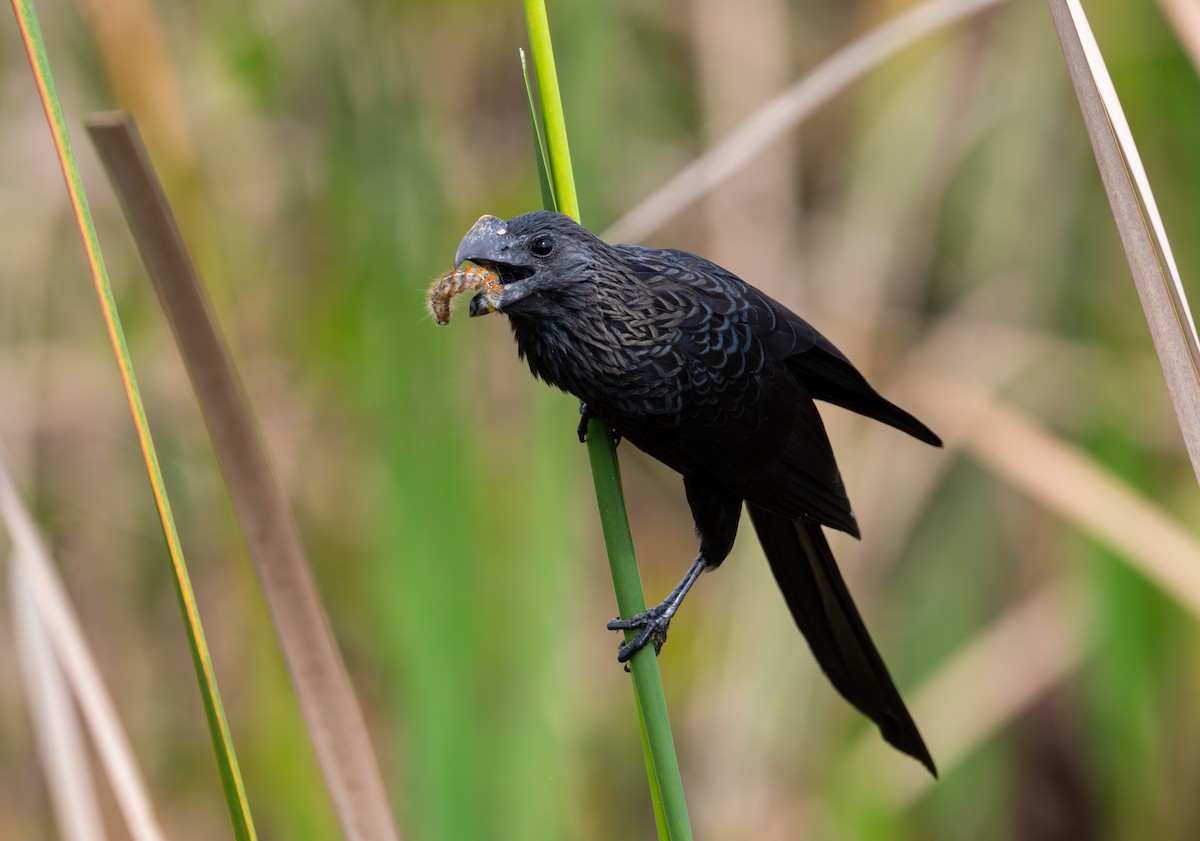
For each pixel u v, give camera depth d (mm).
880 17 11172
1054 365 11117
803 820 10258
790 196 10930
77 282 11211
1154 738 10023
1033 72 11117
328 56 9766
